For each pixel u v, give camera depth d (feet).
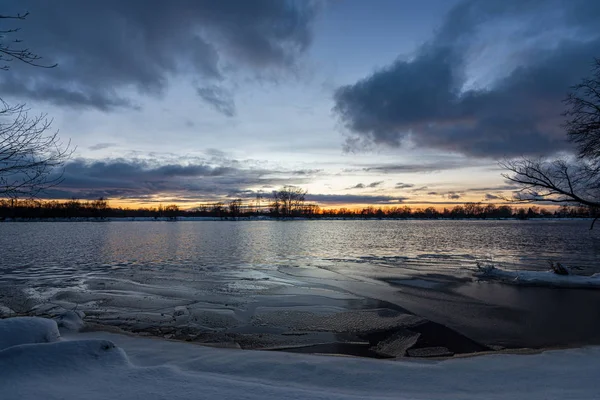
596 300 40.24
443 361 21.65
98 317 33.76
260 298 40.88
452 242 120.88
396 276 54.95
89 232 176.65
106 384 15.94
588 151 46.32
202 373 19.01
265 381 18.03
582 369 19.98
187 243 114.21
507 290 45.37
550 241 125.39
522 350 25.53
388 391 17.03
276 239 132.57
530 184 51.19
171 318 33.45
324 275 55.93
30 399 14.17
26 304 38.60
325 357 22.02
